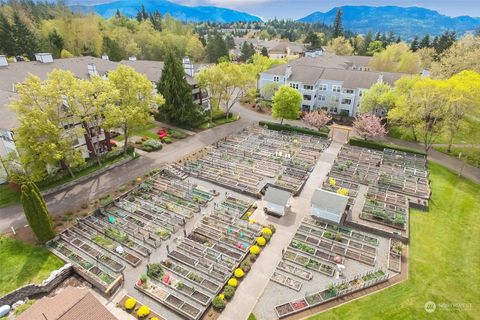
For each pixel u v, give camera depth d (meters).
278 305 26.33
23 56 87.00
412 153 53.84
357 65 102.12
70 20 107.56
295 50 141.50
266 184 43.09
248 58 149.25
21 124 36.41
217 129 65.44
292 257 31.31
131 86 46.16
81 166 45.75
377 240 33.97
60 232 33.69
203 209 38.53
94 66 64.81
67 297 21.83
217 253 31.42
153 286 27.66
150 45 129.12
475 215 39.09
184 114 62.78
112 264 29.92
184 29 163.62
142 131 61.69
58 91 38.69
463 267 30.75
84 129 42.97
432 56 107.00
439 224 37.06
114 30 124.44
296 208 39.41
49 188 40.91
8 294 25.81
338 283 28.34
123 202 38.91
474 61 69.38
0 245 31.83
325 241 33.44
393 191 43.19
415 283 28.73
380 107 66.69
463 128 54.84
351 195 41.69
